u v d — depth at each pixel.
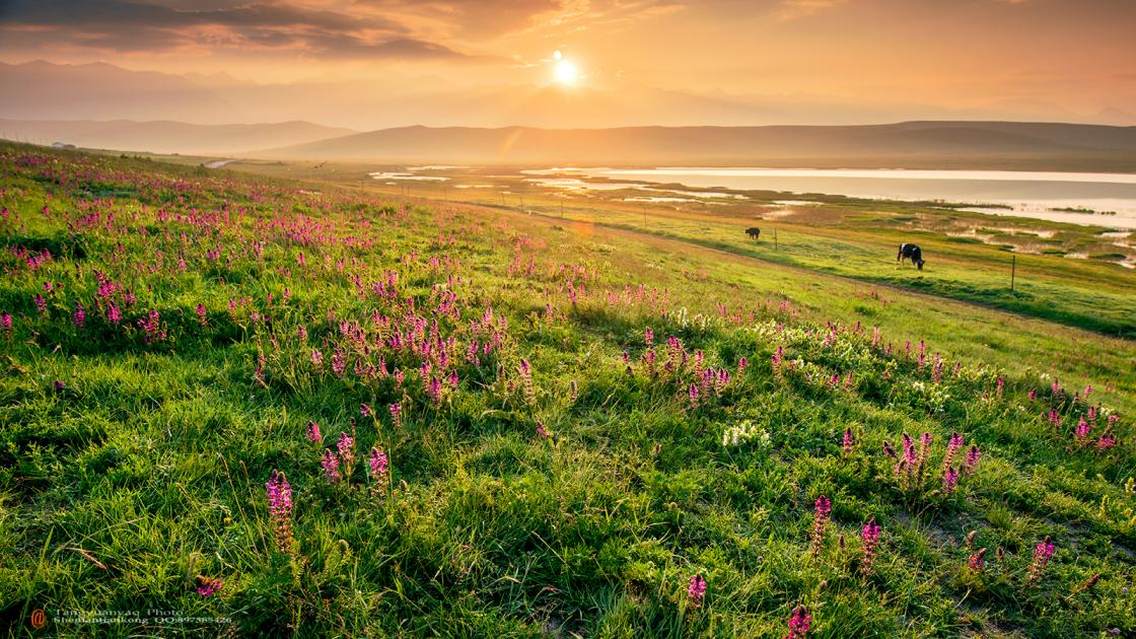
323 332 8.97
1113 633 4.66
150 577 3.97
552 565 4.69
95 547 4.23
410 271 13.99
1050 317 39.44
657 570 4.64
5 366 6.42
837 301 31.61
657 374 8.53
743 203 142.75
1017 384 11.89
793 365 9.95
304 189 40.16
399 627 3.95
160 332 7.80
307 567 4.19
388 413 6.64
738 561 4.96
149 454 5.25
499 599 4.41
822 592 4.64
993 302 42.59
